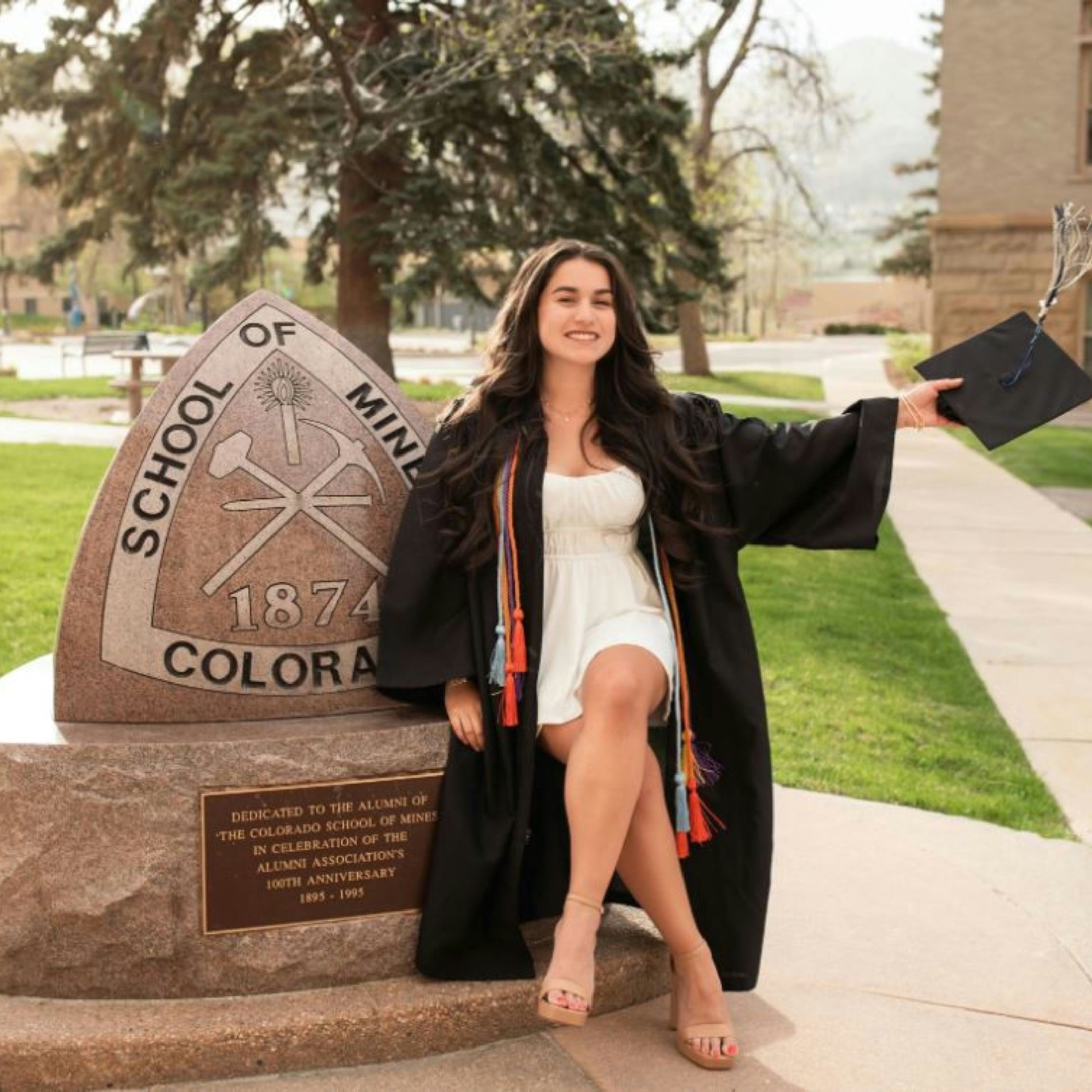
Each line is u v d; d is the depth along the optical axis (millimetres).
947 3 23594
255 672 3354
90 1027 3041
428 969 3252
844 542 3367
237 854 3164
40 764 3086
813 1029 3330
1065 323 23875
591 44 16219
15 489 11266
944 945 3799
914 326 72062
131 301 73188
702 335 31203
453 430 3361
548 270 3320
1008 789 5270
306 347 3469
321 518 3393
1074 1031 3352
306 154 17312
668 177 18188
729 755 3379
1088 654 7441
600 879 3031
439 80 16391
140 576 3287
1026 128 23625
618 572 3334
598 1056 3199
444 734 3289
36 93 19312
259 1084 3057
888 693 6539
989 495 13773
